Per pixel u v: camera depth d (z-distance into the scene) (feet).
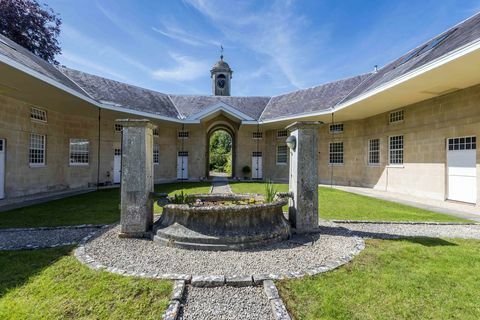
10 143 33.58
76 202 30.48
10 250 13.66
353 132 53.36
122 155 16.11
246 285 10.08
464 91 31.19
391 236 16.84
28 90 30.89
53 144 41.75
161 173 62.08
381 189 45.98
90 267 11.40
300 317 8.04
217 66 86.63
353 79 56.08
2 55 22.09
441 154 34.14
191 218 14.69
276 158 67.10
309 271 10.98
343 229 18.31
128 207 16.01
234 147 73.77
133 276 10.46
